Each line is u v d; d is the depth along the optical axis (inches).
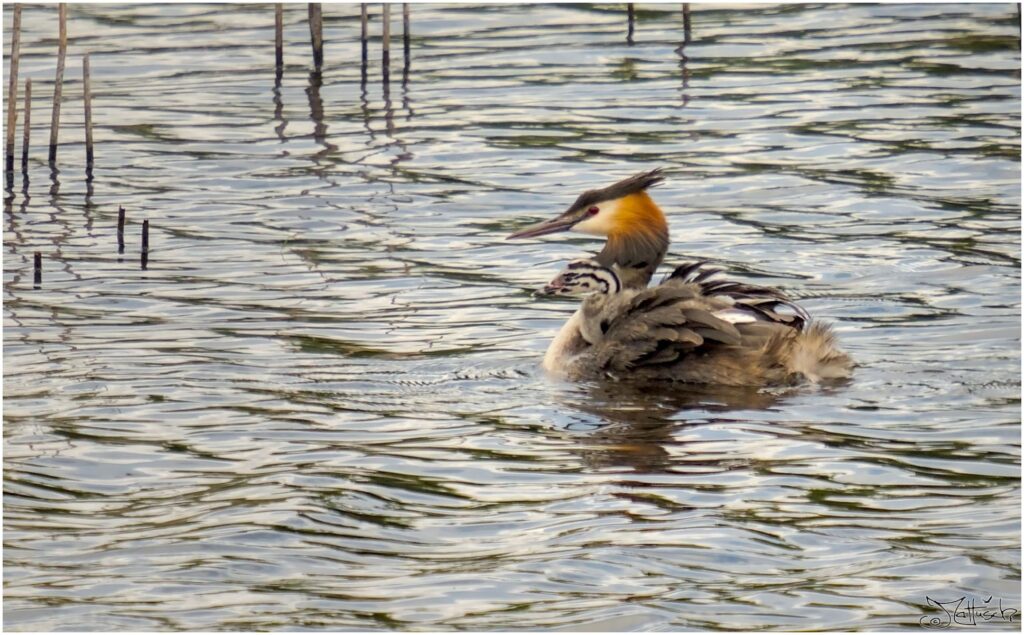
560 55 1200.8
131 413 539.8
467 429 519.2
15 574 405.1
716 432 506.9
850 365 570.3
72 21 1334.9
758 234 786.2
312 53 1235.2
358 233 808.3
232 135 1016.9
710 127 991.6
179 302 693.3
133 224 834.8
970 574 392.2
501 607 379.6
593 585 391.5
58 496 462.3
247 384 575.2
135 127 1040.2
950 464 470.0
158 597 390.3
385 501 453.1
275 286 719.1
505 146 970.1
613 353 581.0
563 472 473.7
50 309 682.8
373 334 645.9
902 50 1153.4
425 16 1349.7
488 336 644.7
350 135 1010.7
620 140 971.9
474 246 784.3
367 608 381.1
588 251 776.9
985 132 944.3
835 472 465.7
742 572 397.4
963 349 598.5
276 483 468.1
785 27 1251.2
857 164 897.5
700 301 581.9
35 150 996.6
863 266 726.5
